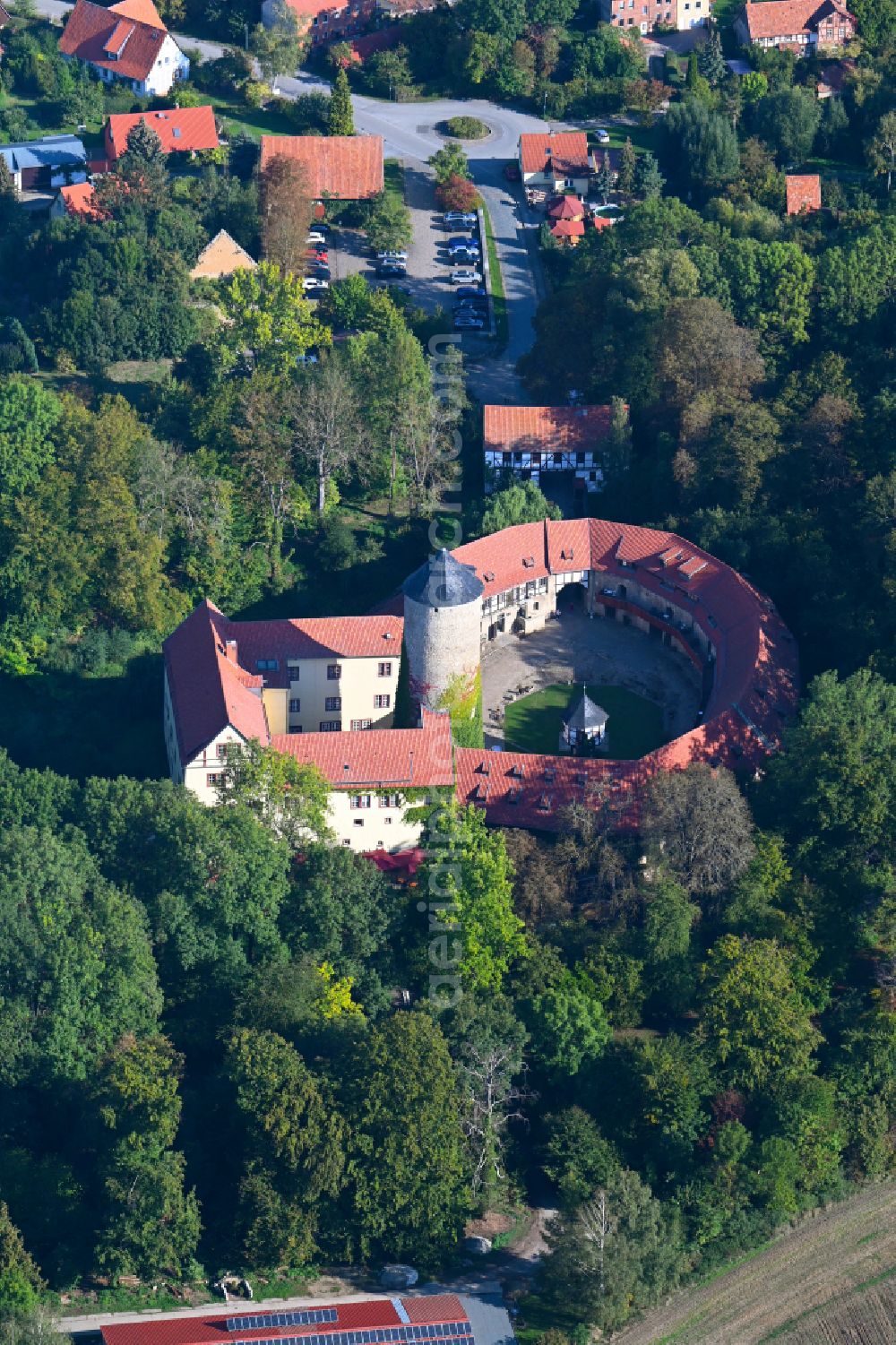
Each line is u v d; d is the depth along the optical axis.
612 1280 166.38
